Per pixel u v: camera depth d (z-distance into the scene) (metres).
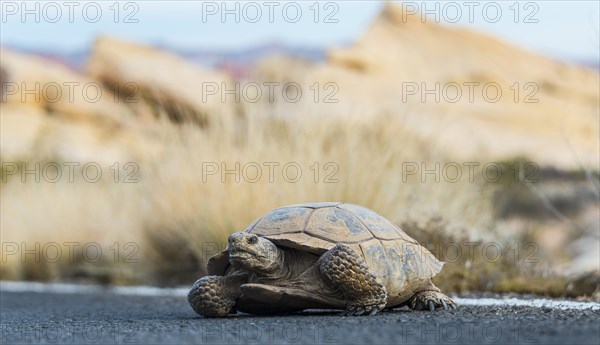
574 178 63.50
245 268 21.88
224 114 42.91
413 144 41.88
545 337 14.71
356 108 42.25
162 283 43.75
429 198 38.34
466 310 22.67
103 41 110.31
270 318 21.38
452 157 44.75
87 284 47.50
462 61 112.38
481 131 94.69
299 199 36.78
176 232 43.47
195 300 22.42
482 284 32.09
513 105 103.75
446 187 40.22
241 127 42.69
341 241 22.08
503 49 116.19
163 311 27.27
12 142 98.38
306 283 21.92
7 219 54.62
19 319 24.84
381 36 114.31
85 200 53.03
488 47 116.19
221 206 39.12
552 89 107.19
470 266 32.28
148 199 44.75
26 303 34.22
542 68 112.12
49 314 27.03
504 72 111.00
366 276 21.25
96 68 109.44
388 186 36.78
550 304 25.42
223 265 23.42
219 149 40.97
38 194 55.78
